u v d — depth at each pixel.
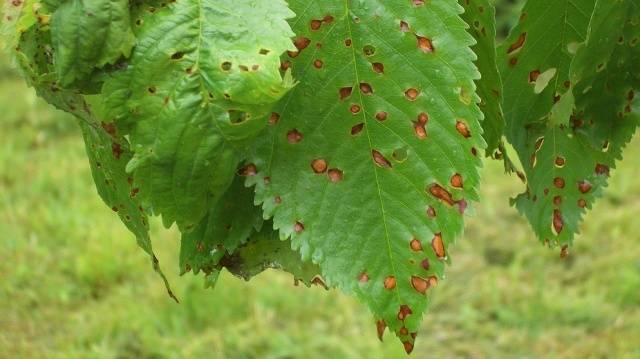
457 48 0.35
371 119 0.36
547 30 0.42
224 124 0.34
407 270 0.36
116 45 0.34
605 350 1.54
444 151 0.36
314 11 0.36
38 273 1.74
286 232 0.36
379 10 0.36
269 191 0.36
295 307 1.66
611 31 0.40
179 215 0.34
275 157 0.36
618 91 0.42
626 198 2.06
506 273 1.80
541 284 1.75
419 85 0.36
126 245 1.83
